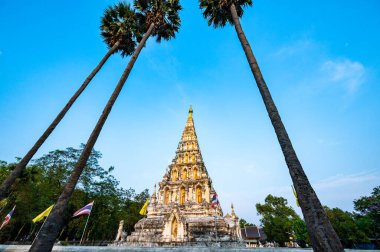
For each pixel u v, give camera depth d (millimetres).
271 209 59750
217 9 17516
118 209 52969
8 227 39969
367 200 45562
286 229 52281
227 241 29109
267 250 10359
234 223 39250
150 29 18891
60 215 8938
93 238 48219
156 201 41062
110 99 13117
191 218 35281
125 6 21125
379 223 42406
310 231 6410
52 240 8312
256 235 67250
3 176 36688
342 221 45438
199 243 28516
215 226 31109
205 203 37312
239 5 17016
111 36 21344
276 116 9367
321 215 6527
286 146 8391
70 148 46438
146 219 37562
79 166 10422
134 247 11289
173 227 33375
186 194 40062
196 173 43844
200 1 18422
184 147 50500
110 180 50219
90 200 44562
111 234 53500
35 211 39188
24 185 37812
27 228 45750
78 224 41812
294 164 7848
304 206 6883
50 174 42781
